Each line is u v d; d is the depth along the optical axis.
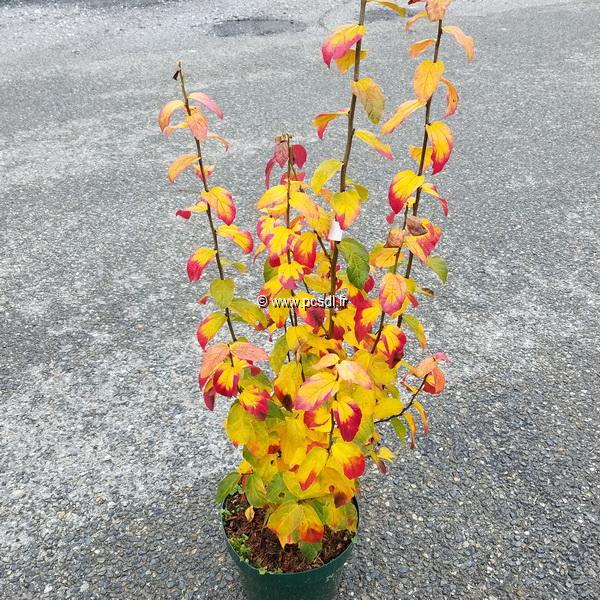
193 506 2.38
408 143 4.96
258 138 4.99
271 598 1.95
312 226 1.50
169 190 4.39
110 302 3.40
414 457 2.56
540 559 2.22
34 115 5.33
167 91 5.72
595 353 3.08
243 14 7.63
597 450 2.60
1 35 6.99
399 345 1.66
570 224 4.04
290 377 1.66
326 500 1.73
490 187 4.42
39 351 3.08
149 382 2.92
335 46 1.33
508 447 2.61
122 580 2.15
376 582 2.15
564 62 6.40
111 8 7.84
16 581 2.15
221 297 1.60
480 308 3.36
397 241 1.50
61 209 4.18
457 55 6.53
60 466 2.54
